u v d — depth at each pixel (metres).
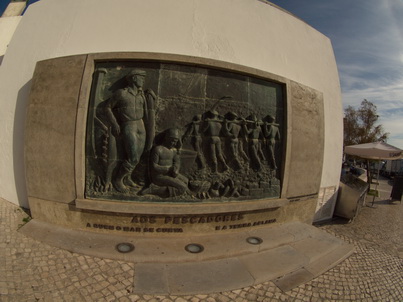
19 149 5.43
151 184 4.39
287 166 5.34
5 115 5.65
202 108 4.62
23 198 5.44
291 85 5.39
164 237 4.50
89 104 4.31
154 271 3.60
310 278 3.95
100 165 4.31
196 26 5.36
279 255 4.41
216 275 3.65
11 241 4.03
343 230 6.64
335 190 7.38
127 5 5.23
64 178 4.41
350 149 11.99
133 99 4.18
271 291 3.53
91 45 5.11
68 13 5.36
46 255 3.74
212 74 4.66
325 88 6.88
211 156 4.67
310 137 5.85
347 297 3.62
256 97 5.04
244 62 5.57
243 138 4.94
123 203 4.26
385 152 10.48
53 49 5.27
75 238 4.19
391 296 3.79
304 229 5.50
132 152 4.17
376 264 4.76
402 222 7.94
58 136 4.39
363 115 28.69
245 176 5.01
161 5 5.28
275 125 5.20
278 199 5.30
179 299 3.15
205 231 4.74
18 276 3.22
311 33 6.79
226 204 4.70
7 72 5.75
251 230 5.16
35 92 4.59
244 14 5.78
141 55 4.25
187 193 4.60
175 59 4.34
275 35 6.09
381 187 16.03
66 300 2.90
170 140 4.29
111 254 3.80
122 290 3.16
